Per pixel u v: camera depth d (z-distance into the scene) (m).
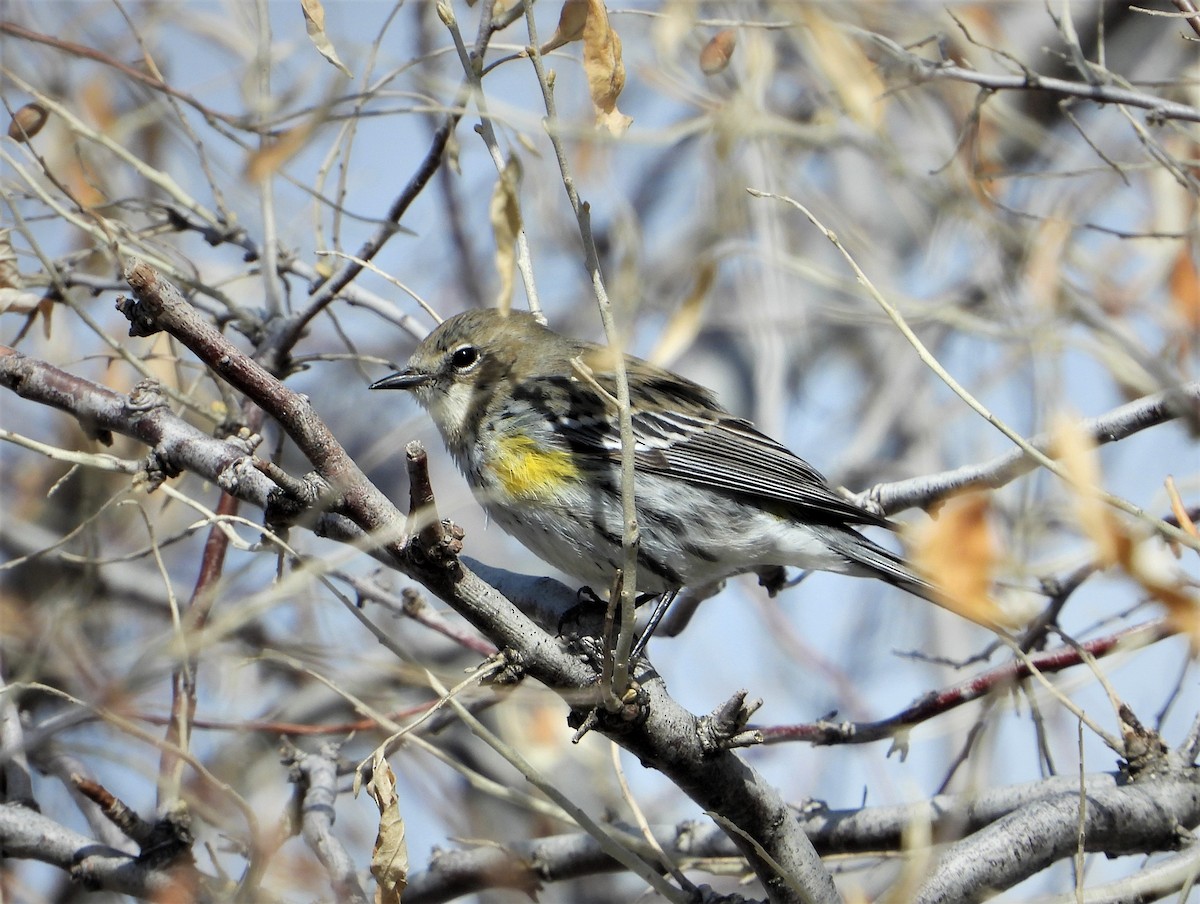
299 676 12.05
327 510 6.91
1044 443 9.37
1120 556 8.48
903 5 12.70
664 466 10.84
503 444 10.89
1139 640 9.41
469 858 9.96
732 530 10.85
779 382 13.30
